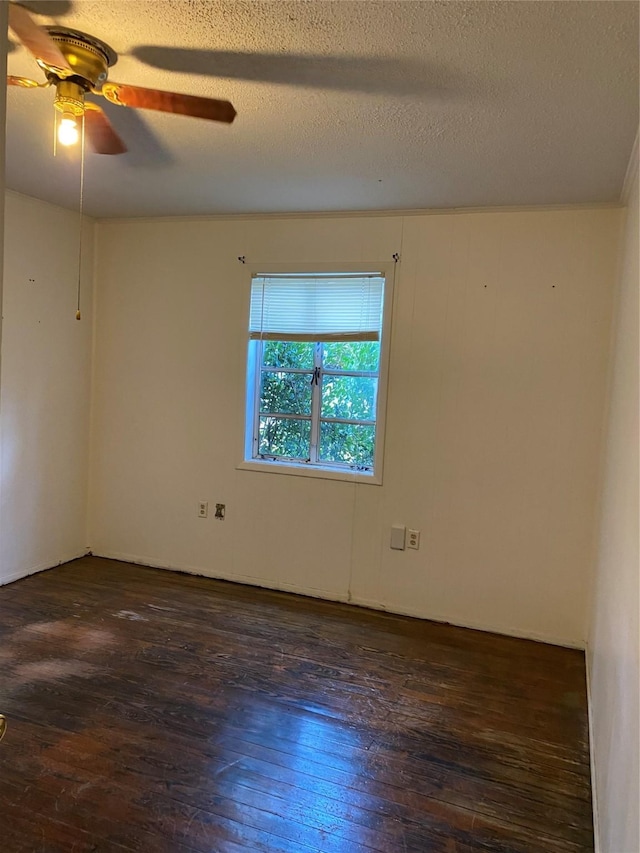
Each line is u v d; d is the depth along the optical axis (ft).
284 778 6.91
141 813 6.26
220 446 13.33
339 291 12.23
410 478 11.90
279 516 12.95
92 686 8.64
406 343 11.74
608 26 5.24
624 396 7.26
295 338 12.56
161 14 5.36
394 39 5.62
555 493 10.96
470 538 11.55
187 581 13.26
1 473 12.17
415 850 5.97
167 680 8.93
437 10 5.13
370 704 8.58
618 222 10.31
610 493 8.31
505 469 11.25
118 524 14.42
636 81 6.16
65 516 13.96
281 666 9.57
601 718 6.97
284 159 8.93
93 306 14.12
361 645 10.50
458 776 7.09
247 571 13.30
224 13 5.31
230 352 13.07
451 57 5.89
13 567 12.66
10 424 12.27
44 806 6.28
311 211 11.89
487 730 8.05
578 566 10.87
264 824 6.21
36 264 12.44
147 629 10.66
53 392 13.25
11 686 8.52
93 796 6.46
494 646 10.78
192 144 8.46
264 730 7.82
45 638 10.09
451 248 11.33
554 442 10.92
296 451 13.19
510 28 5.35
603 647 7.49
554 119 7.14
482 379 11.30
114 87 5.75
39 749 7.18
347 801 6.60
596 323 10.53
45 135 8.42
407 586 12.05
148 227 13.51
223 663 9.56
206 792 6.62
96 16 5.43
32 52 5.21
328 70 6.25
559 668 10.01
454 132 7.65
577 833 6.26
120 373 14.07
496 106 6.89
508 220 10.94
